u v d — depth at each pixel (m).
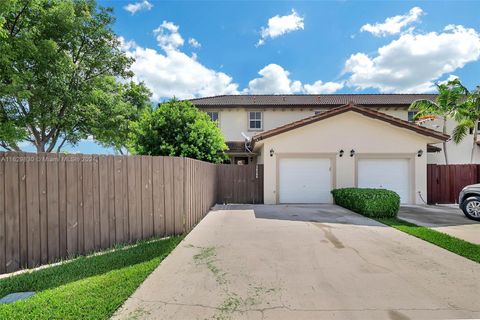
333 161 12.79
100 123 16.38
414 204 12.58
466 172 12.81
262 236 6.77
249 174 13.22
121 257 5.20
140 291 3.80
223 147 13.42
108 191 5.98
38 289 3.88
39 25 12.88
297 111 18.89
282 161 12.88
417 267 4.73
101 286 3.88
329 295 3.71
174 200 7.04
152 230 6.69
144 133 12.43
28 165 4.88
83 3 14.72
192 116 12.70
